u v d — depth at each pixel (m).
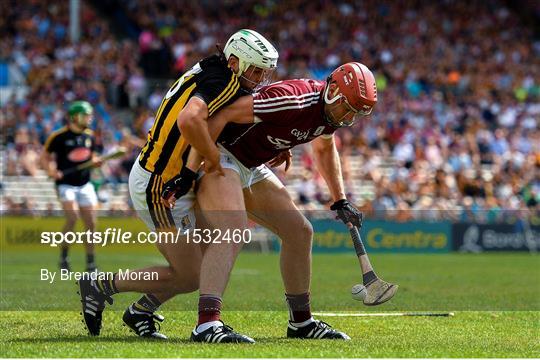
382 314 31.25
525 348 22.94
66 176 48.50
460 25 125.31
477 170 90.62
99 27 105.81
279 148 23.53
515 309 33.72
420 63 116.62
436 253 81.69
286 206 24.47
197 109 21.84
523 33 127.75
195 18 115.50
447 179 91.38
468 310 33.16
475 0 128.75
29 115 88.12
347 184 87.88
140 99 93.62
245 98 22.47
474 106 108.12
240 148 23.41
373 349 21.69
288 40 115.94
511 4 135.38
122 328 26.23
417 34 121.50
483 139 100.50
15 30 102.62
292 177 87.69
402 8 124.56
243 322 28.66
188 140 22.02
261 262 63.56
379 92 106.44
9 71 96.31
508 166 95.44
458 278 50.44
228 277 23.00
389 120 100.94
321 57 114.56
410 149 96.62
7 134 87.69
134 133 88.00
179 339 23.77
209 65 22.95
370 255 76.88
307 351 20.92
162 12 114.94
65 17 105.44
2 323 27.06
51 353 20.16
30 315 29.09
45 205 82.50
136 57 107.25
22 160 84.56
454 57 119.75
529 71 120.00
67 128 48.69
